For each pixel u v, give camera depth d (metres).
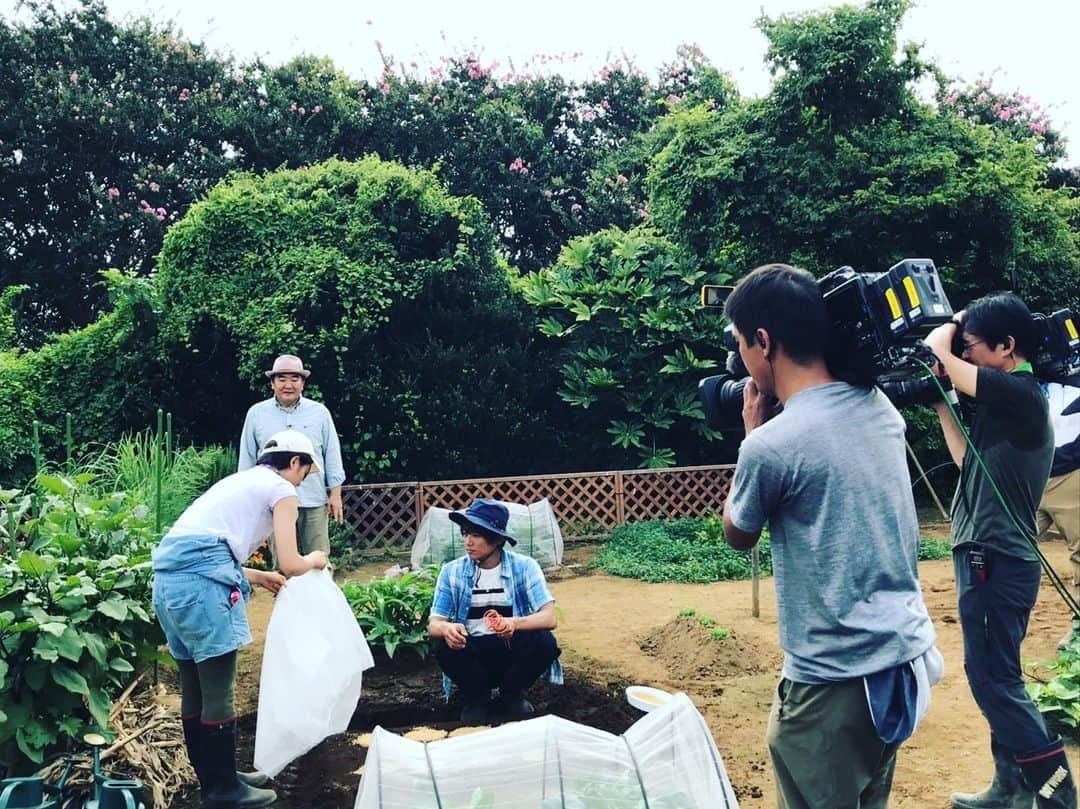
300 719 4.02
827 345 2.36
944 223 12.27
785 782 2.33
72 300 19.45
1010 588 3.37
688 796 2.72
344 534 10.77
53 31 18.62
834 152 12.41
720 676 5.78
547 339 13.08
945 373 3.37
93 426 11.63
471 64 20.30
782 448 2.26
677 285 12.91
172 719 4.80
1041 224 12.81
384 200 12.02
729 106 15.17
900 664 2.18
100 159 18.81
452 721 5.19
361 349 11.74
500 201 19.62
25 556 4.09
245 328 11.30
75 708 4.24
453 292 12.31
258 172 19.05
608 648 6.57
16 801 3.45
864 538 2.22
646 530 10.98
